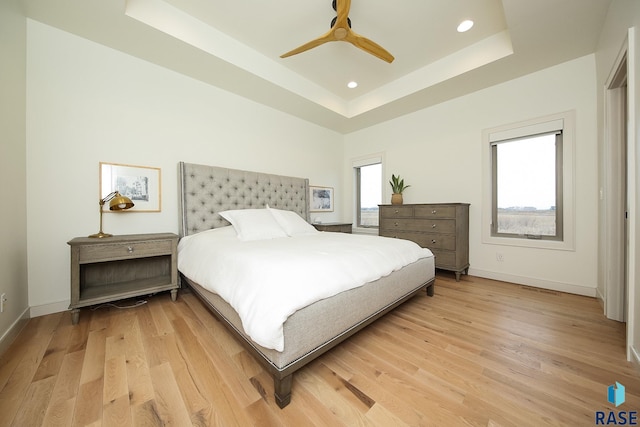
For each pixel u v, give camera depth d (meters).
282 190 3.53
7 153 1.61
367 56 2.79
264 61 2.80
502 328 1.77
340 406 1.08
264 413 1.04
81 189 2.13
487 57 2.50
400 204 3.52
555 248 2.57
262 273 1.29
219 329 1.76
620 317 1.85
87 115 2.16
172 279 2.28
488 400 1.10
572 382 1.21
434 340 1.62
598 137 2.27
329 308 1.33
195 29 2.26
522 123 2.73
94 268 2.22
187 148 2.74
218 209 2.86
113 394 1.13
